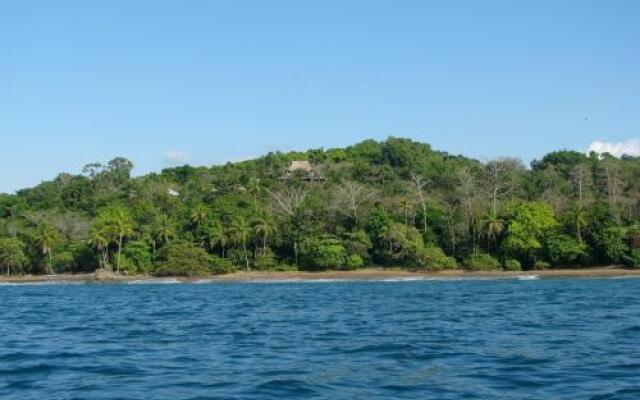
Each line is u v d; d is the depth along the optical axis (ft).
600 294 208.44
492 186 443.73
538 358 80.07
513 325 119.65
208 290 287.07
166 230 426.10
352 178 561.02
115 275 407.03
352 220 418.31
